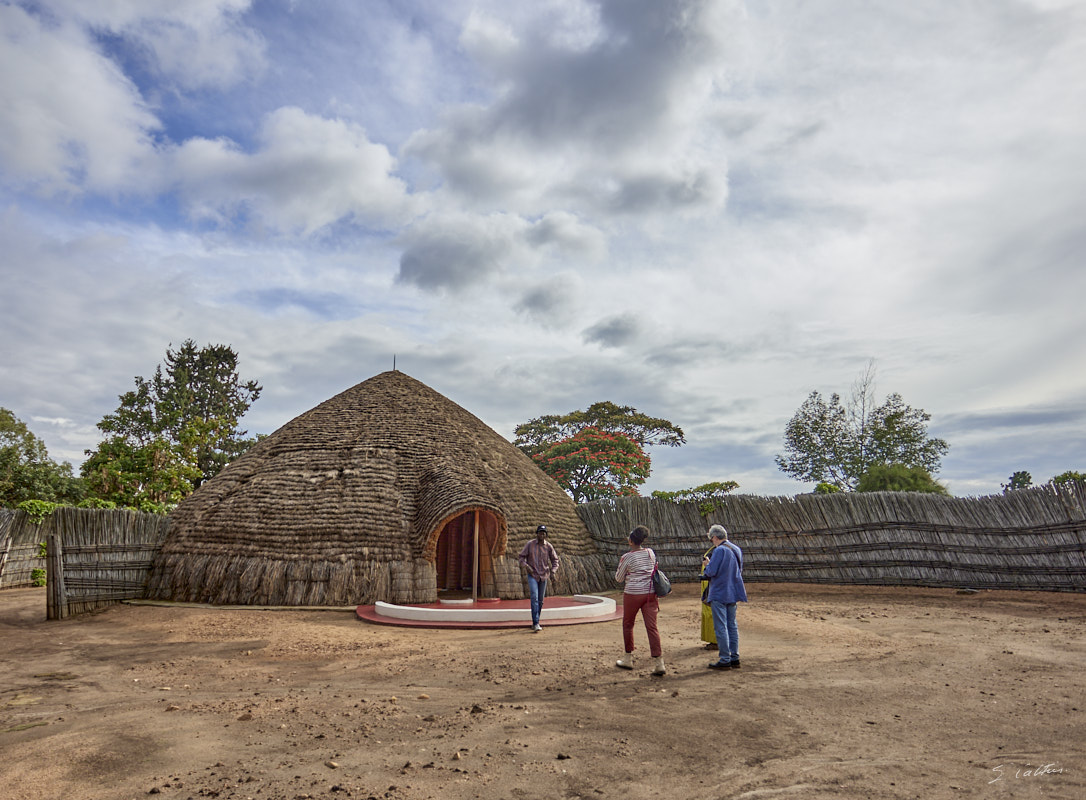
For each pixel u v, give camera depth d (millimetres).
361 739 5258
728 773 4473
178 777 4430
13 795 4133
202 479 43875
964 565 16781
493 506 15906
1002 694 6512
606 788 4227
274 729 5562
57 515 14156
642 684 7184
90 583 14492
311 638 10719
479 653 9367
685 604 14820
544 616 12453
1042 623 11367
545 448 47062
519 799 4062
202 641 10719
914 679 7176
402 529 15891
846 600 15305
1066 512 15500
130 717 6000
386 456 17781
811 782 4273
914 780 4297
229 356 56625
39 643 10750
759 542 19484
